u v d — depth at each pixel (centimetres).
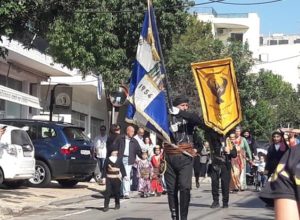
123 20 2219
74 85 3030
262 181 1845
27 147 1641
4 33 1177
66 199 1501
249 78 3569
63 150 1730
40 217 1173
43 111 2733
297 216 248
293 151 261
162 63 906
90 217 1166
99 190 1778
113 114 2381
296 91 6581
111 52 2161
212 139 1287
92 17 2045
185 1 2317
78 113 3328
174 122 902
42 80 2700
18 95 2009
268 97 5078
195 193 1755
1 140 1587
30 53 2208
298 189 249
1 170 1575
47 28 1252
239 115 1236
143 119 888
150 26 902
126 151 1590
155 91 893
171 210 921
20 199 1438
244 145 1945
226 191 1300
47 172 1736
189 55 3275
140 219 1115
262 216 1153
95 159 1858
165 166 919
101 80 2223
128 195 1598
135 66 891
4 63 2267
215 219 1104
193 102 3177
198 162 2011
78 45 2103
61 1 1191
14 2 1137
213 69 1212
